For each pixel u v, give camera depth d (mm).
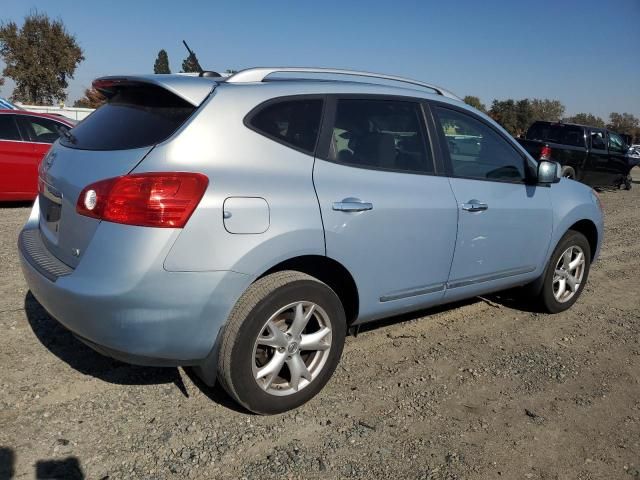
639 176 27547
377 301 3580
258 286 2982
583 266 5301
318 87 3391
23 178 8312
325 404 3371
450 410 3414
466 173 4105
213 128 2902
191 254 2723
